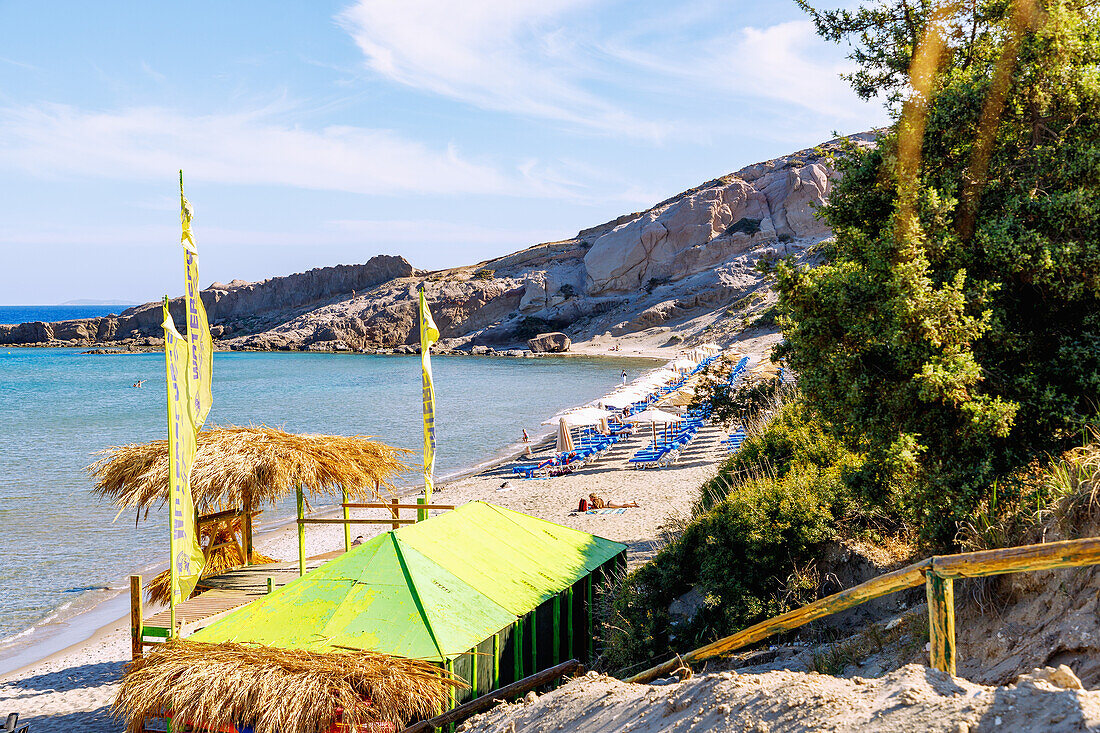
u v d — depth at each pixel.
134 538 24.70
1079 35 7.77
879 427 7.43
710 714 3.79
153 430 51.66
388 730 7.21
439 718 7.16
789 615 4.20
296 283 168.12
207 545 13.43
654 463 31.73
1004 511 6.57
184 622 10.48
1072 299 7.07
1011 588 5.13
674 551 10.62
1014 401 6.84
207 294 170.62
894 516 8.61
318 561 16.83
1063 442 6.93
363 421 53.28
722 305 112.00
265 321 163.38
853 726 3.05
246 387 79.31
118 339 173.38
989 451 6.71
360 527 25.75
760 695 3.73
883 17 9.81
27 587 19.98
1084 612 4.41
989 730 2.67
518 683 7.12
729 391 23.41
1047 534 5.36
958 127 8.18
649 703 4.52
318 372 98.25
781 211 123.19
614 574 12.14
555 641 10.20
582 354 109.94
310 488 13.40
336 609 8.57
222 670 7.46
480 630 8.62
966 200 7.86
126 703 7.71
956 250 7.42
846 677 6.14
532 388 73.12
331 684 7.25
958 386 6.50
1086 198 7.15
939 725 2.79
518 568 10.52
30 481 34.28
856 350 7.65
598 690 5.31
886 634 6.53
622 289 128.50
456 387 75.38
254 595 11.88
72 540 24.48
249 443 13.03
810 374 8.10
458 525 10.84
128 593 19.48
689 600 9.97
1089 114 7.68
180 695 7.30
